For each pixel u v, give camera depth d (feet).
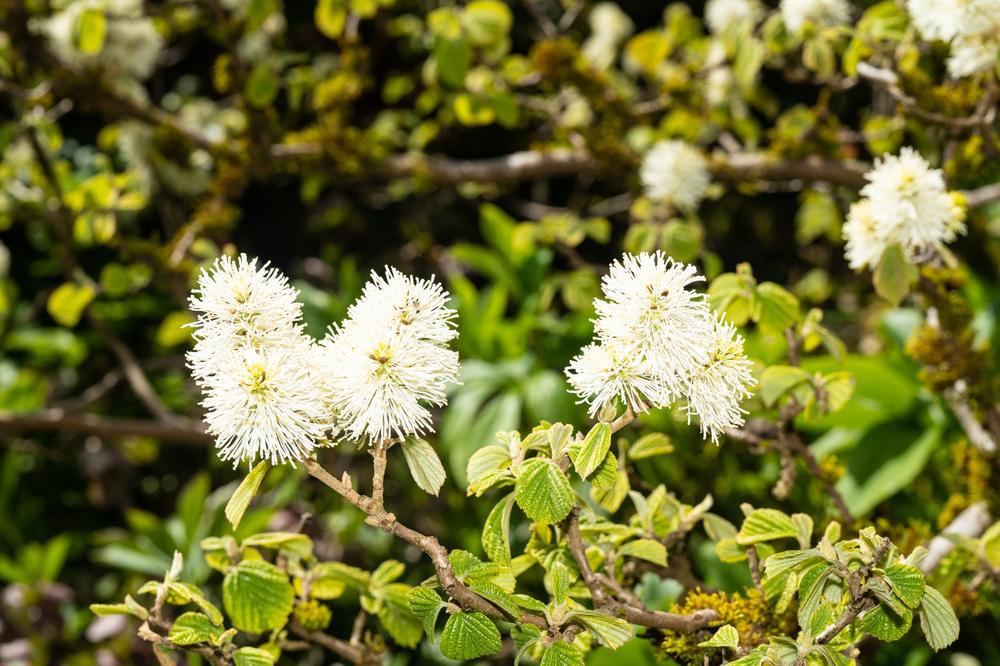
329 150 4.10
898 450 3.48
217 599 3.94
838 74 4.06
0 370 5.58
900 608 2.05
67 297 3.76
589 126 4.21
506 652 3.38
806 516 2.23
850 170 3.77
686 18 4.48
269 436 2.00
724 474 3.87
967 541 2.57
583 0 4.78
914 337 2.94
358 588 2.51
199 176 4.38
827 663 2.08
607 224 4.32
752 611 2.34
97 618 4.51
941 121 2.82
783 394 2.55
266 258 6.46
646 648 2.81
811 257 6.05
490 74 4.12
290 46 5.77
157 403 4.45
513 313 5.74
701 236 3.95
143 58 4.10
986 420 2.90
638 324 2.02
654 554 2.35
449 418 4.10
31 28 4.02
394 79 5.36
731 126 4.42
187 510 3.97
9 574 4.56
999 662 3.36
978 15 2.62
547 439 2.12
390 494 4.79
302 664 3.87
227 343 2.04
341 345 2.05
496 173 4.35
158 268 3.81
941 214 2.50
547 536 2.34
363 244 6.42
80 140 5.86
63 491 5.74
